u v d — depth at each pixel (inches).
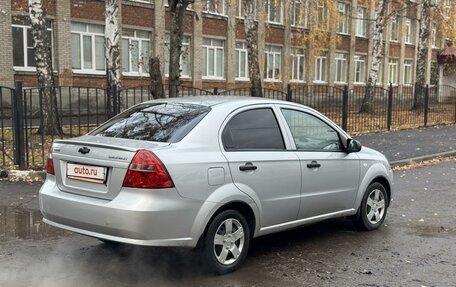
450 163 513.3
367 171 253.8
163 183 171.9
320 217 231.5
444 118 915.4
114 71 620.7
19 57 820.6
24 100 385.1
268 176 203.0
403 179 413.1
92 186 183.8
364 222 253.3
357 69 1593.3
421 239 243.4
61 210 188.7
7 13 789.9
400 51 1736.0
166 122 198.2
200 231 180.5
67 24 871.7
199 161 181.6
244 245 197.3
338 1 1446.9
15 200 304.7
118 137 197.9
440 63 1465.3
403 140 647.1
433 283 186.5
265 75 1284.4
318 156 226.8
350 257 215.2
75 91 800.3
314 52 1254.9
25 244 225.3
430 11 1127.6
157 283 181.9
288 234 249.6
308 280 187.8
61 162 194.2
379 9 998.4
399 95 830.5
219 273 189.3
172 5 575.2
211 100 212.8
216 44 1167.0
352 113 802.2
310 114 233.5
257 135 207.5
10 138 495.2
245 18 830.5
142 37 1009.5
